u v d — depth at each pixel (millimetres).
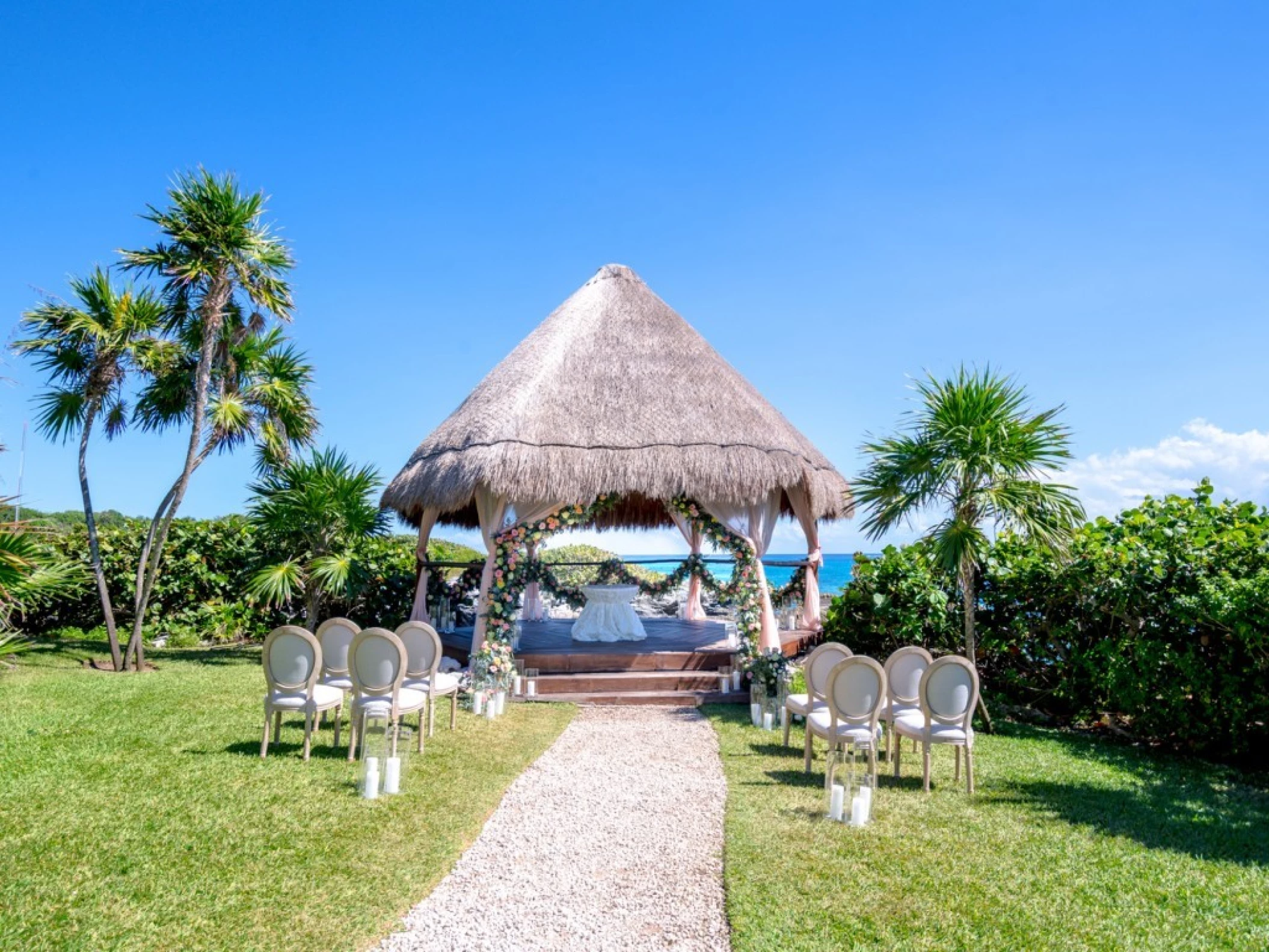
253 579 12250
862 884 4469
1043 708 9586
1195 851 5062
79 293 11242
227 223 10922
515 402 10516
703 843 5137
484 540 10711
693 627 13500
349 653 6688
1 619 6848
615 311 12492
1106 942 3865
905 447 8250
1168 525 8484
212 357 11797
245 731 7578
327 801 5672
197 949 3711
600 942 3877
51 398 11477
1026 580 9273
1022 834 5273
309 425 13141
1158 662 7785
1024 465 7828
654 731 8250
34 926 3863
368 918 4039
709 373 11562
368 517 12461
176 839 4926
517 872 4684
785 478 10336
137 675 10422
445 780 6305
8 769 6242
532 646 11203
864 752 6988
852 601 10672
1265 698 7137
